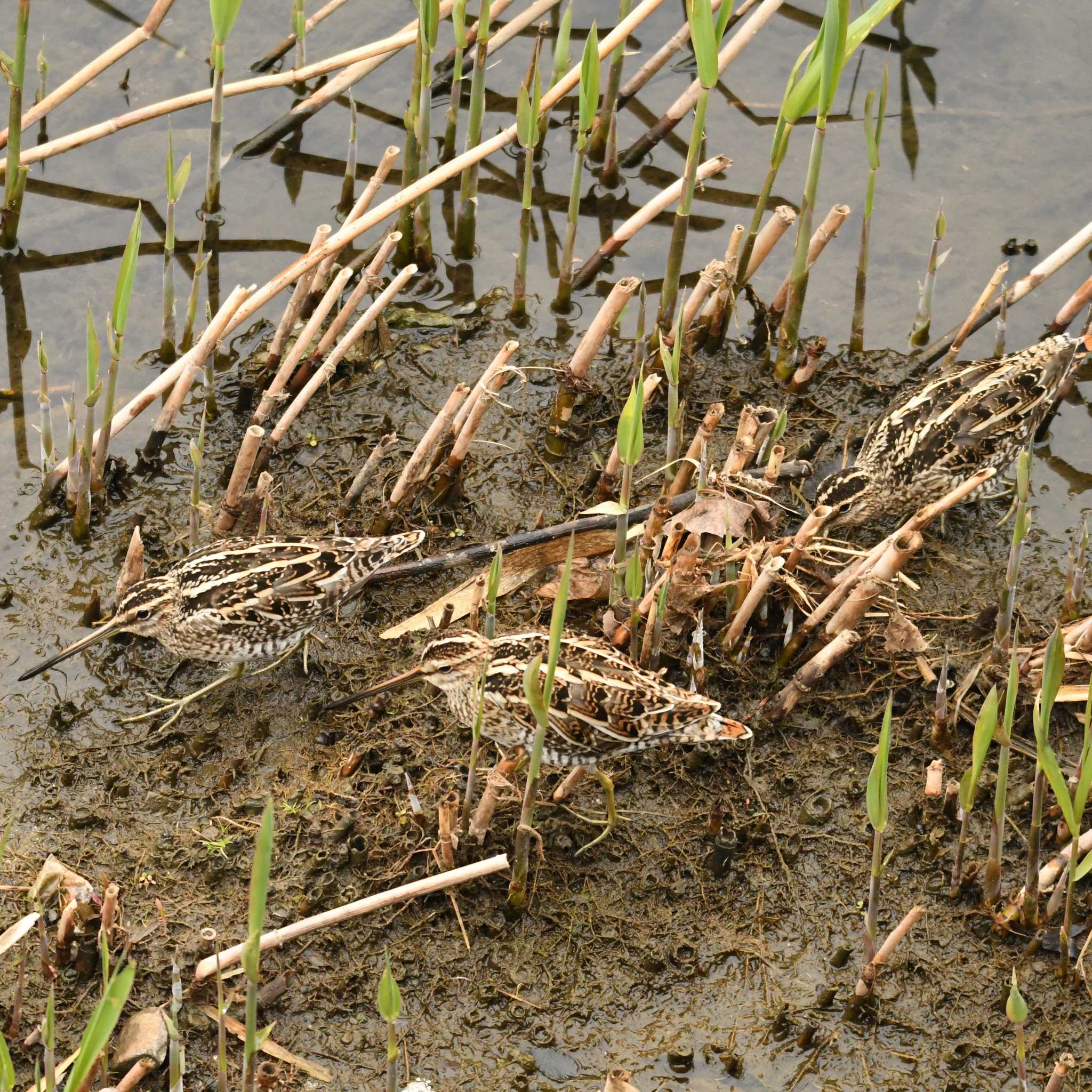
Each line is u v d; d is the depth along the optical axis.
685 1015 7.58
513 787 7.94
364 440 10.58
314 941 7.77
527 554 9.63
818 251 10.82
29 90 12.55
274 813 8.31
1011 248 11.85
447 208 12.45
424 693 8.93
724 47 12.24
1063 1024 7.54
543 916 7.92
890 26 13.49
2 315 11.34
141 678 9.16
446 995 7.63
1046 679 6.60
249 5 13.62
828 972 7.75
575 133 12.68
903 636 8.84
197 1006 7.52
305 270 10.35
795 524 10.03
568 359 11.17
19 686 9.05
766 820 8.32
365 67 12.49
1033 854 7.54
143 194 12.16
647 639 8.71
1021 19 13.58
